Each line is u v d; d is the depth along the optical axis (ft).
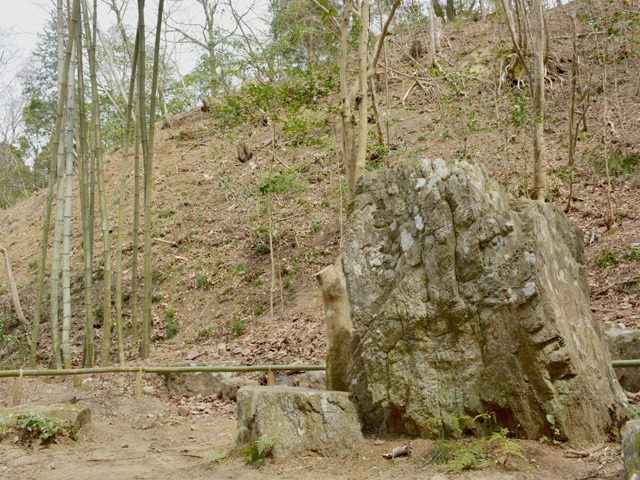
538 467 9.52
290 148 49.21
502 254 11.18
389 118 42.65
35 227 60.39
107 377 26.20
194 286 38.14
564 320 10.96
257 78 43.01
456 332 11.41
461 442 10.96
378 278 12.91
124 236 48.03
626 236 27.32
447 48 64.85
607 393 11.50
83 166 27.25
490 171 35.88
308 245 37.60
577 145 38.99
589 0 39.81
